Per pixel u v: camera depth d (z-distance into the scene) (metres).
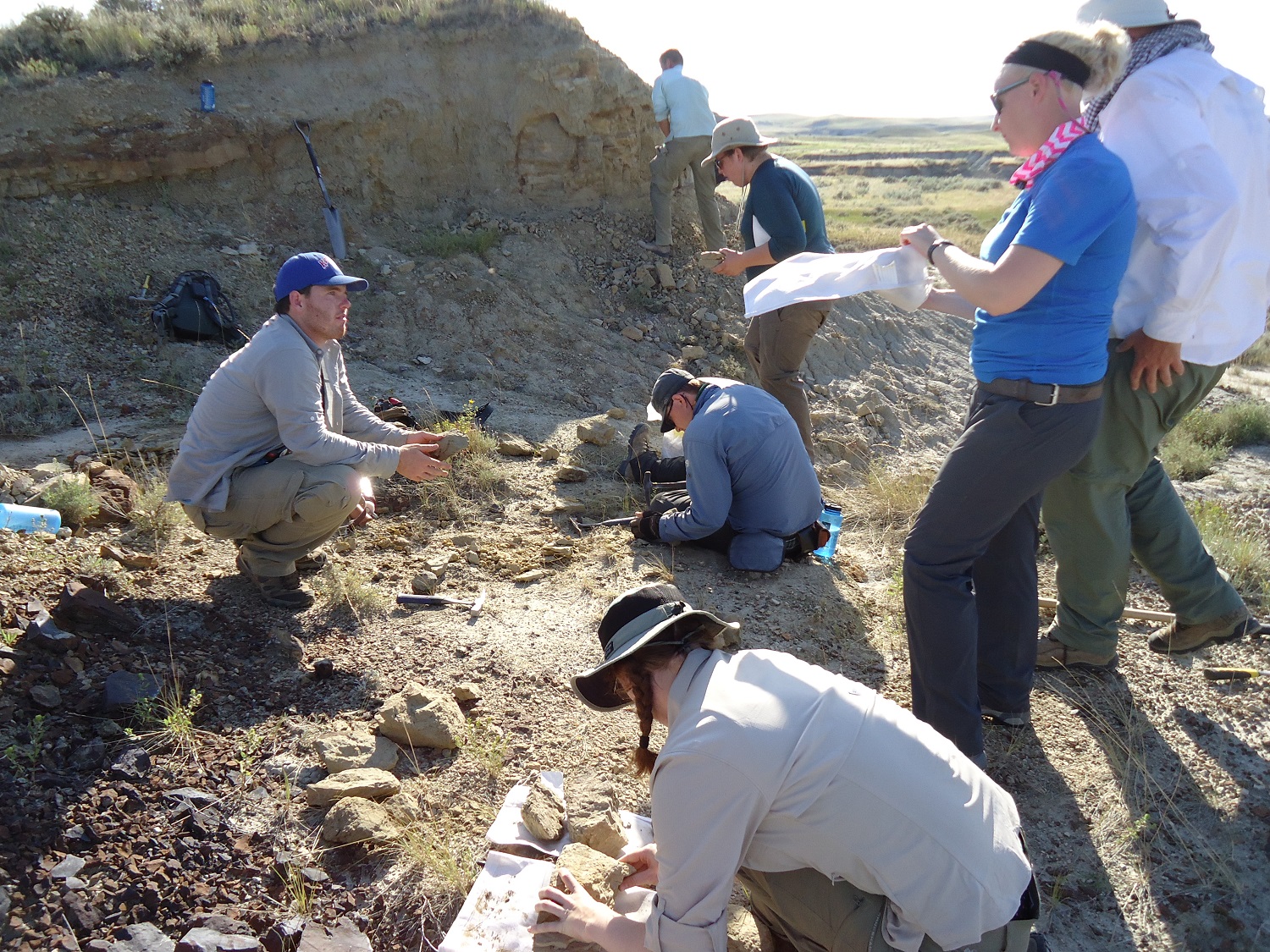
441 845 2.79
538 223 10.05
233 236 8.56
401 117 9.74
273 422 3.82
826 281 3.28
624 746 3.34
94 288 7.38
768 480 4.60
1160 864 3.03
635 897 2.54
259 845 2.74
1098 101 3.36
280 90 9.30
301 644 3.74
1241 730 3.60
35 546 3.97
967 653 3.12
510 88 10.23
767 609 4.30
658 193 9.95
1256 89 3.33
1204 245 3.10
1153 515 3.78
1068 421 2.86
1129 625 4.31
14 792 2.71
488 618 4.08
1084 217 2.65
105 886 2.51
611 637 2.26
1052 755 3.46
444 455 5.46
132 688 3.18
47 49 8.91
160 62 8.91
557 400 7.74
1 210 7.61
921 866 2.00
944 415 9.55
